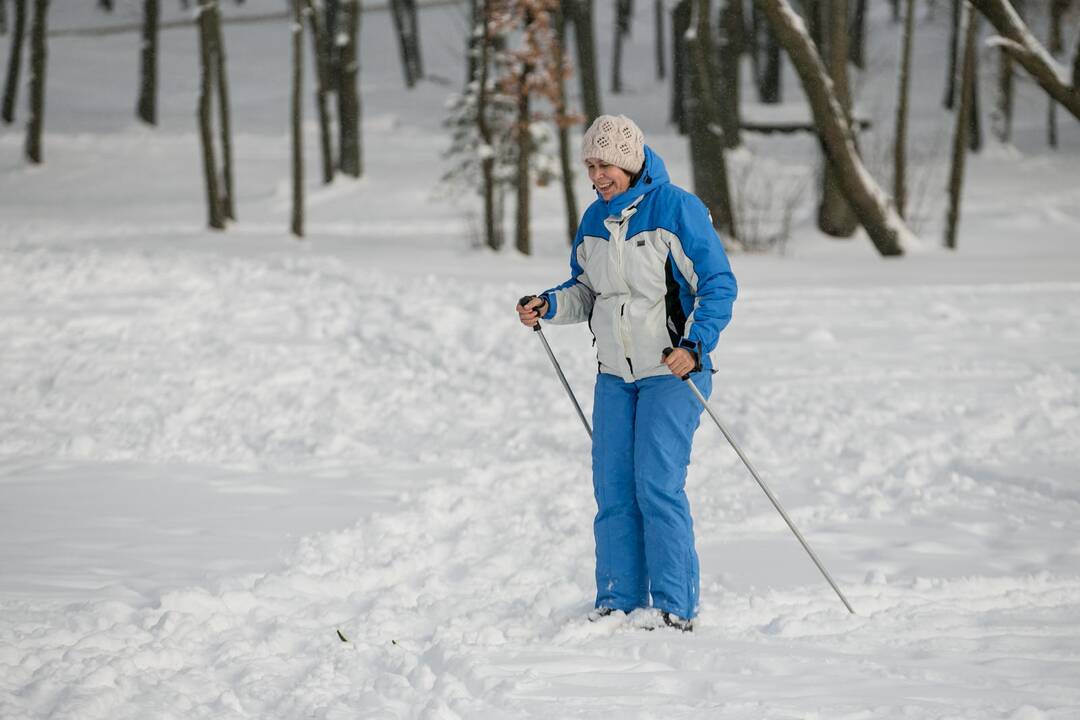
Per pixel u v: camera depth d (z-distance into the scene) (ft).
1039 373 54.65
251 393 52.34
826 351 61.00
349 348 61.87
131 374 55.01
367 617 24.97
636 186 24.94
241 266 87.04
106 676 20.62
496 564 29.94
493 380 55.42
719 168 118.93
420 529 33.55
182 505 35.96
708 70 119.24
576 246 26.16
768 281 90.53
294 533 32.78
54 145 201.16
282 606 26.09
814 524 34.40
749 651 23.18
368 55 307.58
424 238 131.85
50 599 25.73
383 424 47.78
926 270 98.17
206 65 134.31
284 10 336.90
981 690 20.94
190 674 21.34
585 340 63.87
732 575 29.43
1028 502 36.58
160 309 70.74
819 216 122.83
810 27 125.90
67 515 34.55
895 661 22.81
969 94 119.75
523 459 41.83
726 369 56.95
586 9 154.61
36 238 123.03
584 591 27.71
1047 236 128.88
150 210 157.69
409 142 213.87
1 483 38.47
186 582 27.89
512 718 19.30
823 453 42.52
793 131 206.59
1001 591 28.37
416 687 20.86
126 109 239.71
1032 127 240.94
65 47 285.23
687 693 20.88
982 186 173.78
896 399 49.39
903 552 31.60
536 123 155.74
